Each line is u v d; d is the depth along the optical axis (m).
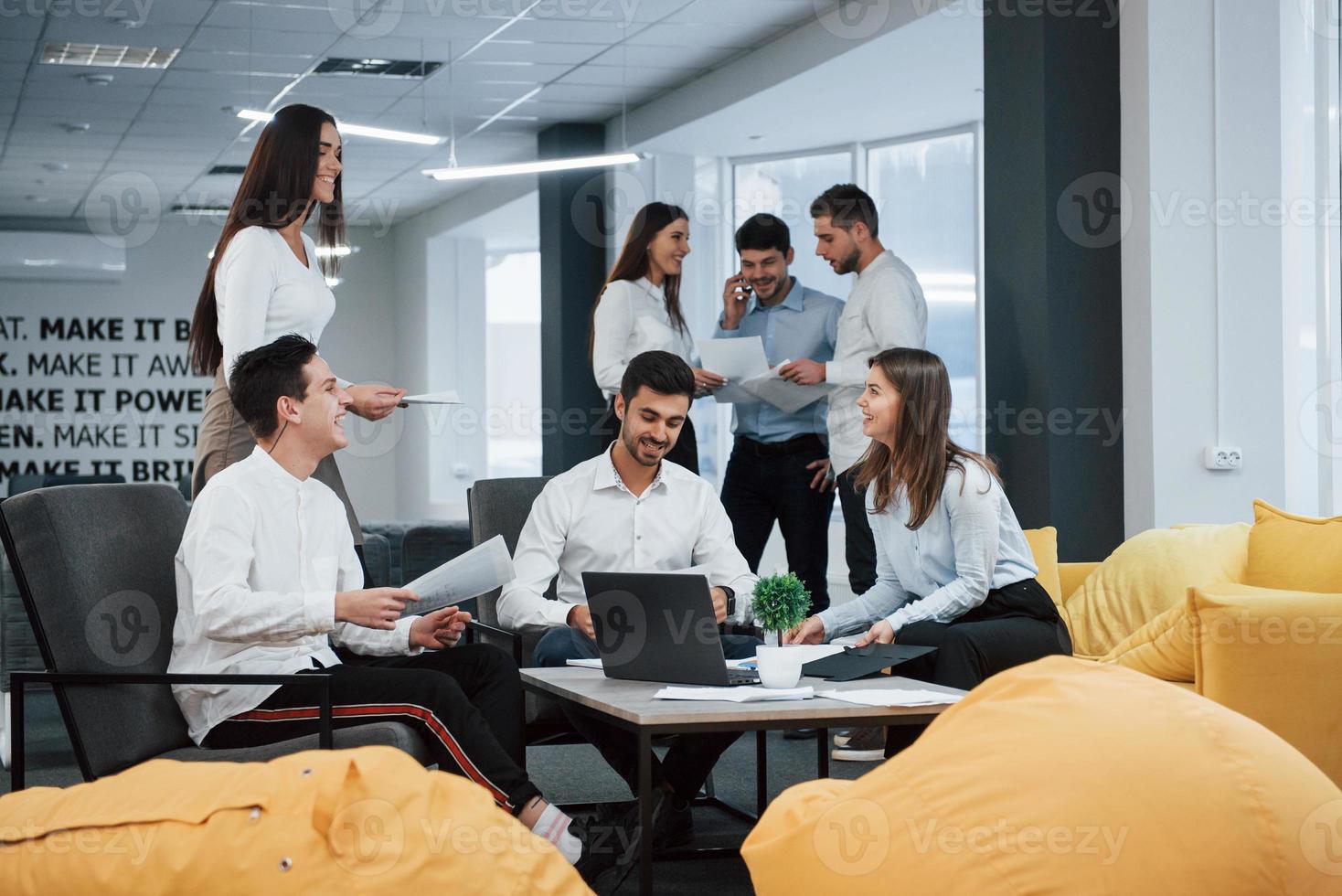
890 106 7.91
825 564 5.23
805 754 4.40
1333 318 4.63
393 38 7.46
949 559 3.49
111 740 2.45
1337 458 4.62
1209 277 4.62
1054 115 4.65
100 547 2.55
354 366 13.90
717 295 9.37
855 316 4.99
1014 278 4.79
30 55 7.67
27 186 11.40
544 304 9.73
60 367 12.85
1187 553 3.82
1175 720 1.79
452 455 13.06
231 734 2.54
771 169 9.22
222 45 7.55
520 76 8.29
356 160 10.59
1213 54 4.62
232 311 3.10
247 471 2.65
